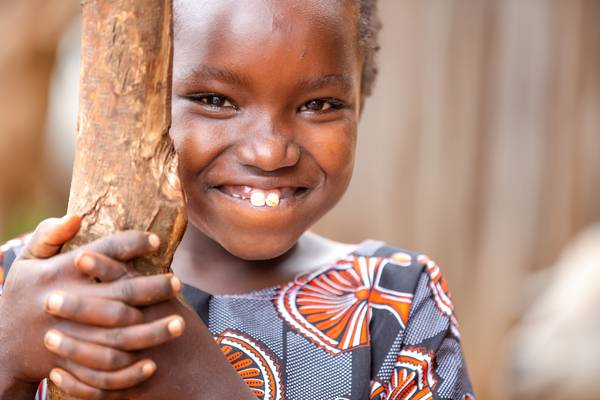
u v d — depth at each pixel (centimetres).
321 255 268
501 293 693
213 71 222
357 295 258
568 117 716
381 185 690
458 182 688
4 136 785
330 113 233
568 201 723
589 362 594
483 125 690
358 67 242
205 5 223
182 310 200
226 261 255
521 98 698
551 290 664
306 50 222
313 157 231
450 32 681
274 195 231
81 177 192
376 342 255
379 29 276
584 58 720
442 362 259
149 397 197
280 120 226
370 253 270
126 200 190
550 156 712
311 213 238
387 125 686
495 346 690
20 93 783
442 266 691
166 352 198
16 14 769
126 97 189
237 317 248
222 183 230
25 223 827
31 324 187
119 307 182
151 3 188
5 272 253
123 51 188
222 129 227
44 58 788
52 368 188
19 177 806
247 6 221
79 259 181
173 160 196
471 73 684
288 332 249
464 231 690
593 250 659
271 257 237
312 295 256
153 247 187
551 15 701
